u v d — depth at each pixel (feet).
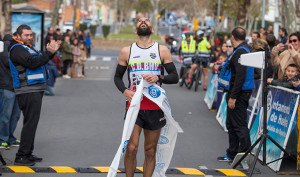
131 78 28.40
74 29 195.31
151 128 28.30
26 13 105.09
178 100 70.44
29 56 34.30
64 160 37.09
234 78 36.32
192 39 87.35
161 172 29.66
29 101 34.86
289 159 37.63
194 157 39.09
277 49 42.88
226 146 43.42
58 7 150.82
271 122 38.40
